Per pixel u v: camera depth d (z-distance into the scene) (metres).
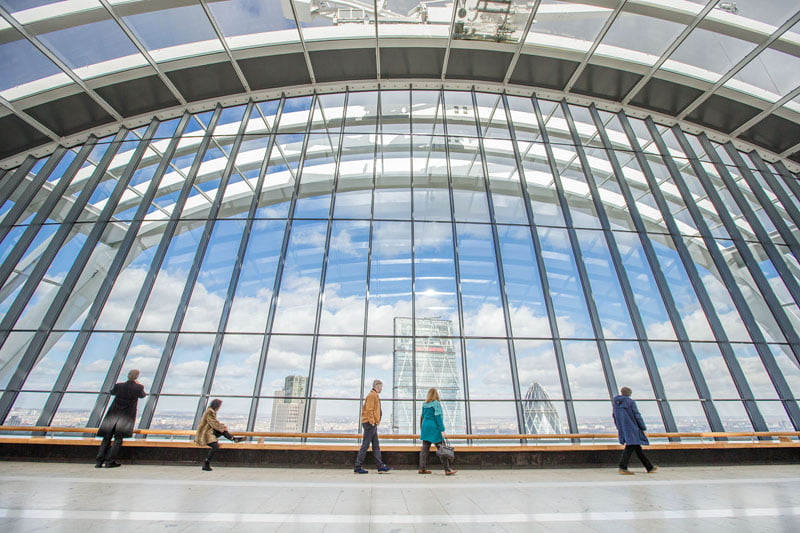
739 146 13.98
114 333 9.02
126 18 10.79
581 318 9.56
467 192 11.83
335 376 8.65
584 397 8.59
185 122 13.23
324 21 12.02
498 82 14.16
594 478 5.86
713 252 11.03
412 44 12.82
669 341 9.39
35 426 7.77
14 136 12.06
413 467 7.02
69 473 5.59
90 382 8.38
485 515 3.46
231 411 8.18
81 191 11.75
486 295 9.80
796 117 12.45
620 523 3.22
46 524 2.94
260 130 13.15
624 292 9.98
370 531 2.94
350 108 13.93
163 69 12.16
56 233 10.62
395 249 10.47
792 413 8.66
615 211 11.59
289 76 13.48
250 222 10.73
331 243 10.52
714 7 10.73
